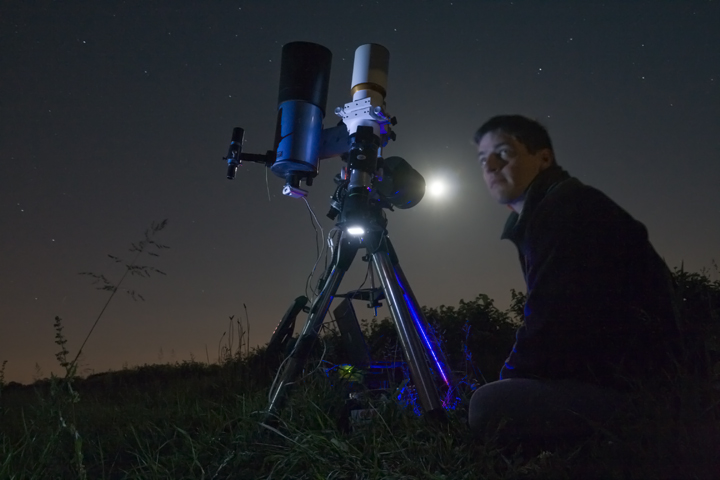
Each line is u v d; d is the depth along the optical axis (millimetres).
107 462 2182
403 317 2150
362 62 2492
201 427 2439
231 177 2561
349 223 2119
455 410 2010
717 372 1495
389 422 1988
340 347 3209
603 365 1539
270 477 1710
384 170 2391
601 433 1477
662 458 1278
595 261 1525
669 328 1555
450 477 1520
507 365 1709
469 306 5441
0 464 1836
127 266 2115
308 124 2521
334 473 1666
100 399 4352
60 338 1930
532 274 1628
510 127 1811
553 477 1376
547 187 1732
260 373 3387
